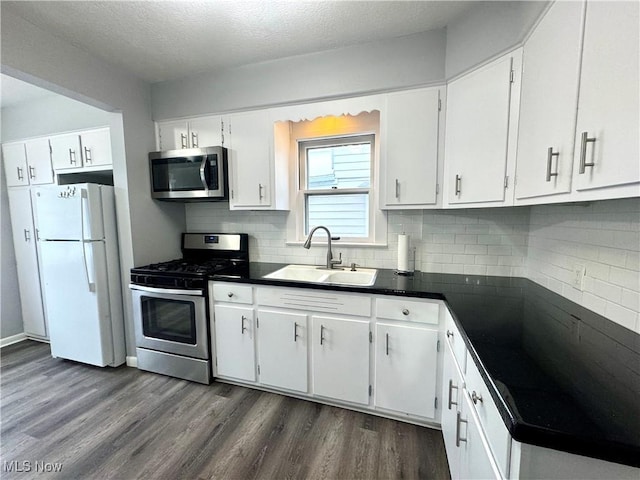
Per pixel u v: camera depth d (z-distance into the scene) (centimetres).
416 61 184
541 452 61
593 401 68
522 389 73
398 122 194
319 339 192
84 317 245
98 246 238
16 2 155
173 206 283
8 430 178
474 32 159
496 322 121
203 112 241
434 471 147
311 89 208
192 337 224
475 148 164
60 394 215
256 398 208
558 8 107
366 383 184
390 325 175
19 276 315
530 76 130
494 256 205
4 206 308
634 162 73
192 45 196
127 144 237
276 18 168
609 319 118
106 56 211
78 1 153
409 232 228
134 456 158
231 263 258
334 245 250
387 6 158
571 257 145
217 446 164
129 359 258
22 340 316
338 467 150
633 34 73
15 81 250
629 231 107
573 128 98
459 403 122
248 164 236
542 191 119
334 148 254
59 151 280
